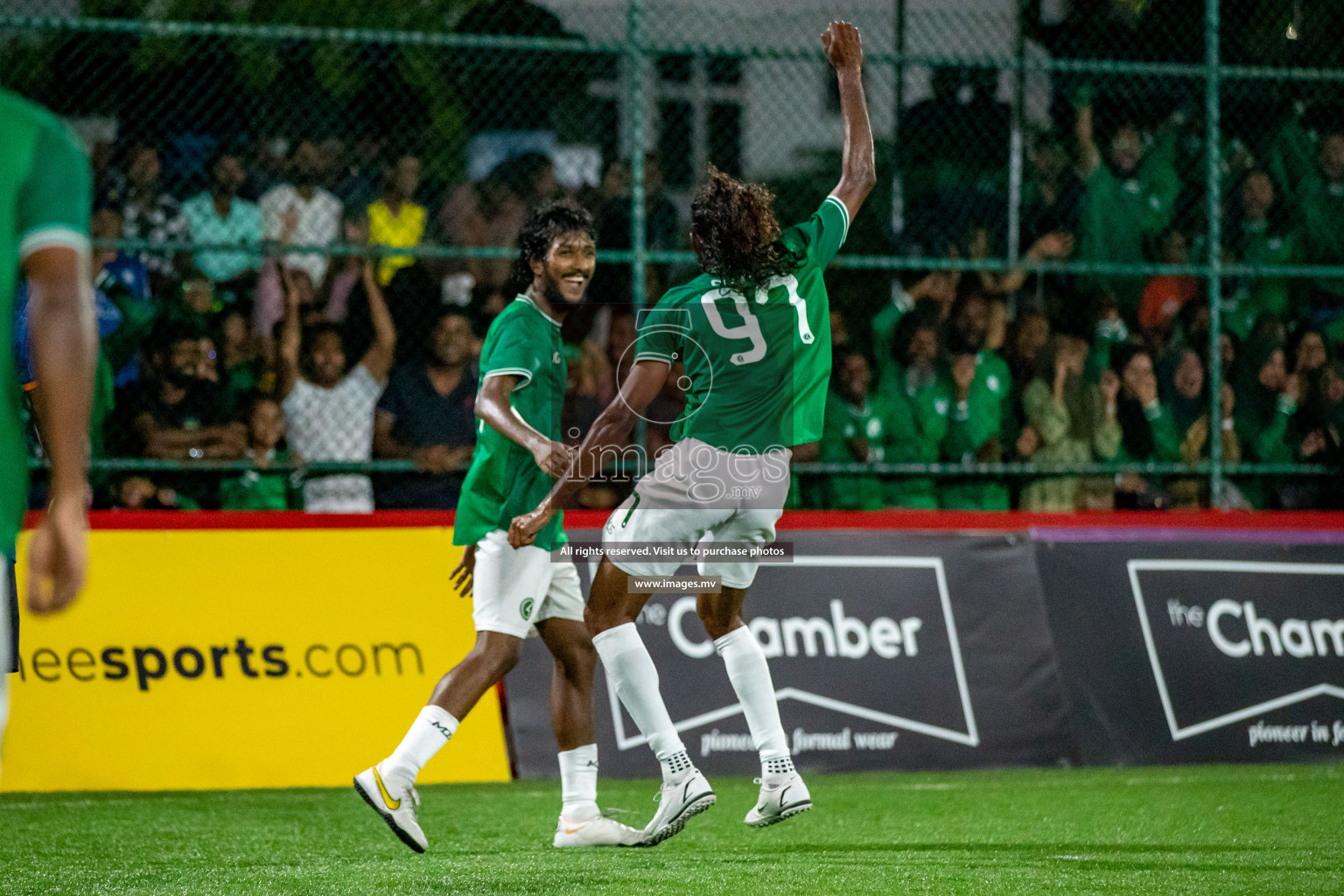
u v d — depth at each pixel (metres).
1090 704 21.30
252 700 19.20
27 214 6.32
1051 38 26.83
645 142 25.41
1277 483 26.12
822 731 20.39
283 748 19.12
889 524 21.56
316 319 24.16
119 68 24.00
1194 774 20.61
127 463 22.33
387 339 24.42
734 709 20.19
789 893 11.88
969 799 18.23
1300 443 26.53
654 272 24.95
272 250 22.50
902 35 26.27
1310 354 26.64
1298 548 22.61
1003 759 20.88
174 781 18.75
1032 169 26.66
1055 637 21.47
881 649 20.89
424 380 24.06
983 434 25.41
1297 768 21.31
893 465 24.47
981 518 21.92
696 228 13.55
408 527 20.30
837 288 25.67
